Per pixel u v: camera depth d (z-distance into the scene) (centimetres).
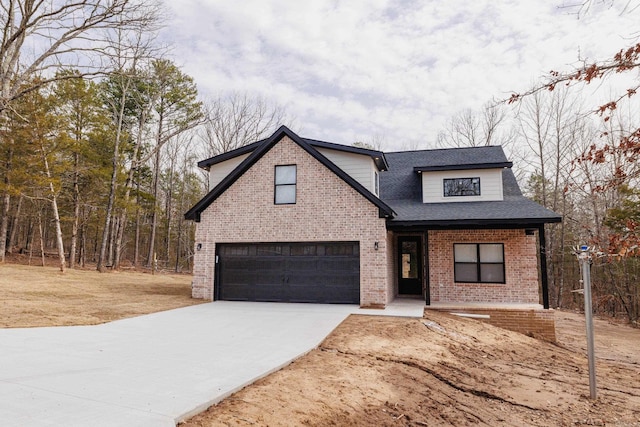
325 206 1409
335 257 1402
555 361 995
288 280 1438
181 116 3259
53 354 646
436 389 655
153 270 2834
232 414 435
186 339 806
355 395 559
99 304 1248
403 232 1616
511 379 777
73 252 2556
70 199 2573
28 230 3384
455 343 971
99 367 578
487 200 1548
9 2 1543
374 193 1540
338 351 773
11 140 2100
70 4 1488
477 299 1448
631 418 616
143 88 2947
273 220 1452
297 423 441
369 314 1177
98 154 2625
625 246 384
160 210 3388
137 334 844
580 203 2042
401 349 834
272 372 598
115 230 3572
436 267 1491
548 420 593
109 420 381
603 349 1306
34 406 413
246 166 1484
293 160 1459
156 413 403
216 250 1506
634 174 422
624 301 2242
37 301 1210
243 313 1167
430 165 1616
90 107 2617
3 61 1558
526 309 1285
